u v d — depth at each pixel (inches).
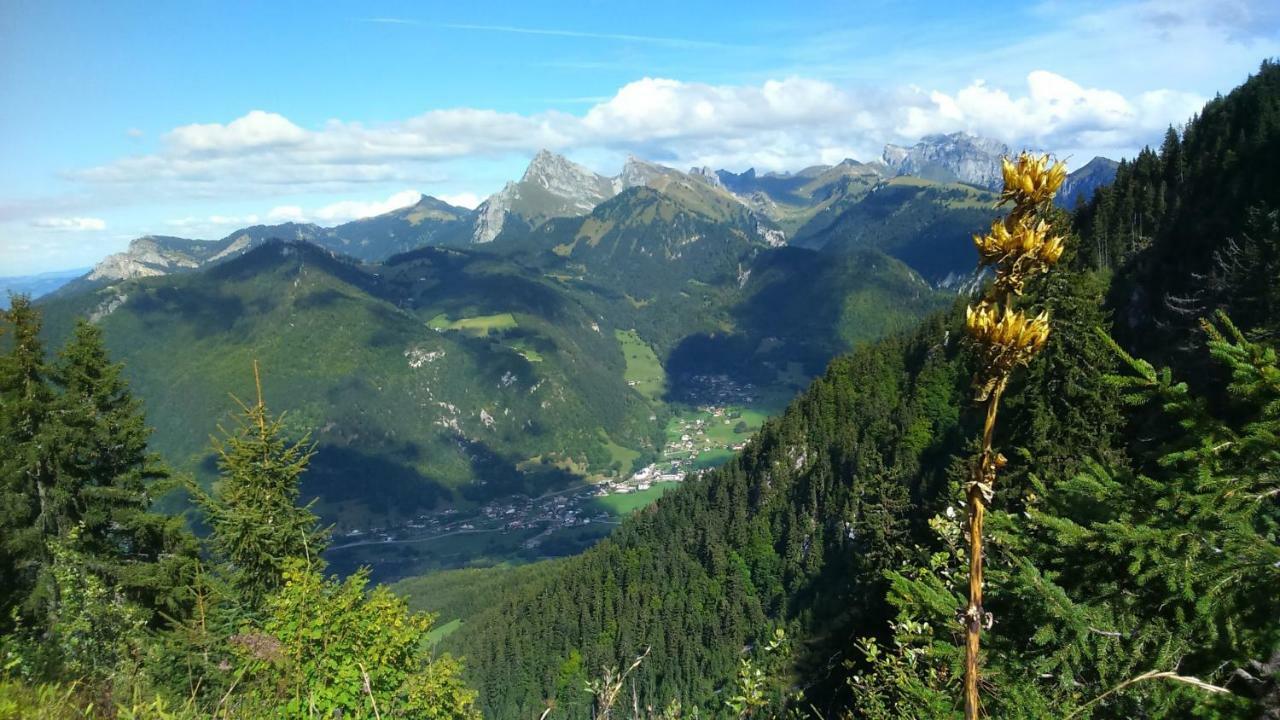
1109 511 216.4
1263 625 169.9
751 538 2760.8
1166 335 1517.0
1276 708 161.5
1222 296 1295.5
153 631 549.0
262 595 675.4
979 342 66.8
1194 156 2620.6
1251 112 2455.7
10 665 271.3
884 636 597.6
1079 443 839.7
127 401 920.9
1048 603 178.9
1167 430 236.5
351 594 352.5
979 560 73.5
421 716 347.6
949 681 196.1
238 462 761.0
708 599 2669.8
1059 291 896.3
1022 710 170.6
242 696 285.4
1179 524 192.2
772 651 293.3
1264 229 1321.4
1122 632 177.8
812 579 2399.1
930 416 2353.6
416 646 377.7
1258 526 194.2
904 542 819.4
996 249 65.5
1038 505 238.2
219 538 738.8
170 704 270.7
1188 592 174.9
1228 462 195.6
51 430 823.7
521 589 3521.2
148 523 862.5
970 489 72.2
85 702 283.7
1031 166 63.9
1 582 740.7
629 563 3068.4
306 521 770.8
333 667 301.6
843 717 316.5
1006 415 909.2
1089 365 867.4
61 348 895.1
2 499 792.3
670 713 234.7
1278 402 190.9
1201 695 165.6
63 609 495.5
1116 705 174.2
